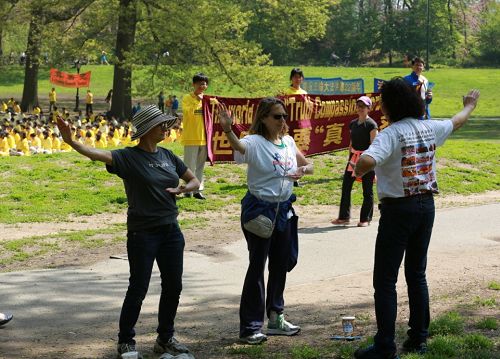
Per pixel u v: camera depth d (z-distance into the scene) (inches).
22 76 2662.4
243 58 1520.7
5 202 595.2
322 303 338.3
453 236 488.1
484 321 279.9
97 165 697.0
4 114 1737.2
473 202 625.9
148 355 266.1
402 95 238.8
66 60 1670.8
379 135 236.7
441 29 3516.2
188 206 585.6
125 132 1125.1
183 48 1505.9
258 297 275.0
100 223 550.0
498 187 693.3
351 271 408.2
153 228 250.5
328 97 672.4
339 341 271.9
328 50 3550.7
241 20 1525.6
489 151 805.9
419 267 246.5
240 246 466.0
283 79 1556.3
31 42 1731.1
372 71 2871.6
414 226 237.1
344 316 297.1
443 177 701.9
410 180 234.7
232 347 272.5
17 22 1738.4
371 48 3516.2
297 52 3496.6
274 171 270.7
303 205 606.5
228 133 265.4
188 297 360.2
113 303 346.9
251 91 1497.3
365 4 3831.2
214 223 540.4
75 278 390.6
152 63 1590.8
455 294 335.6
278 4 1937.7
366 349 242.5
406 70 2881.4
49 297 355.3
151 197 249.9
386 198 237.5
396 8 3907.5
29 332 301.0
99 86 2554.1
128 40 1621.6
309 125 668.7
